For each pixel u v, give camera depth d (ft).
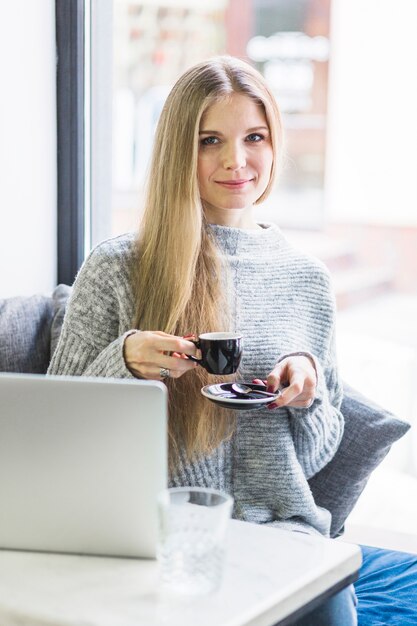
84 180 8.94
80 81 8.73
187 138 5.96
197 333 6.02
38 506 4.17
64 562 4.11
